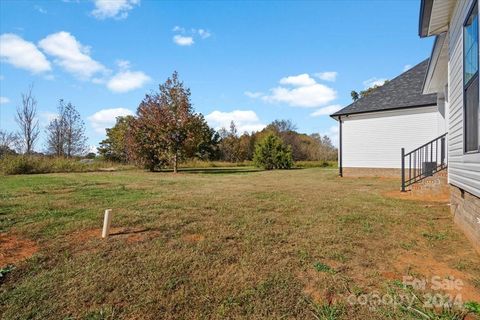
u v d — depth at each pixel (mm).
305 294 2291
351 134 14000
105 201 6164
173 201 6207
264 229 4059
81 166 19406
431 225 4332
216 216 4805
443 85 8531
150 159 18125
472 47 3570
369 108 13383
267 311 2059
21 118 20734
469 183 3625
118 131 24891
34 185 9305
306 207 5594
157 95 17312
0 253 3090
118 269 2717
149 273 2641
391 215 4941
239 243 3471
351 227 4180
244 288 2381
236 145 33844
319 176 13984
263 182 10844
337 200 6434
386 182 10734
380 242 3537
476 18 3344
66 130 23703
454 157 4629
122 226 4152
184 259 2965
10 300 2180
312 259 2990
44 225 4172
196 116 17562
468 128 3740
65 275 2590
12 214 4848
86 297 2229
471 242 3553
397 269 2764
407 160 12445
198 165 27172
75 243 3430
